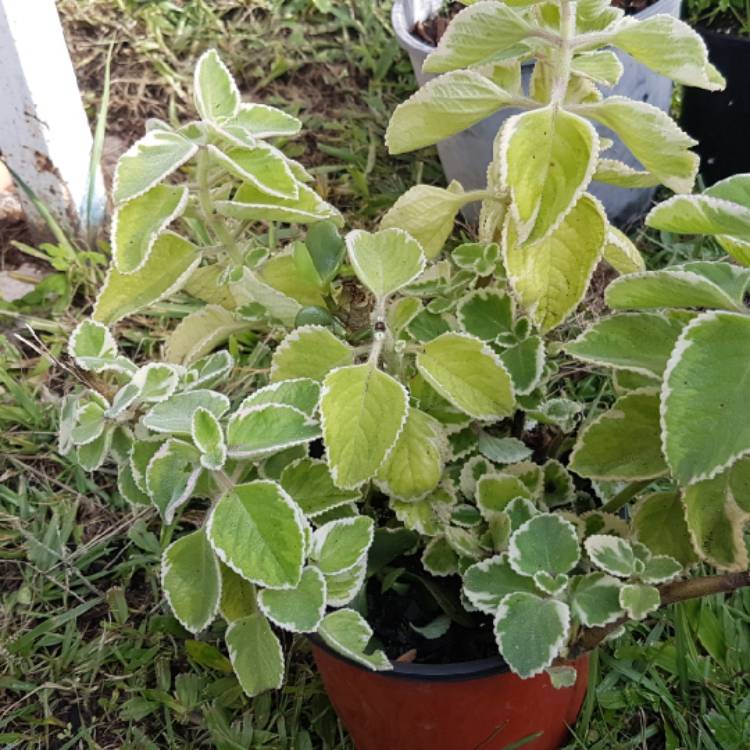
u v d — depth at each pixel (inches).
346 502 21.5
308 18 54.4
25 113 40.4
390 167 47.6
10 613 32.7
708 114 43.9
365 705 23.8
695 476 17.0
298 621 19.1
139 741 29.3
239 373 37.1
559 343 24.6
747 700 28.4
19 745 30.0
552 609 19.4
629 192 42.5
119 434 22.1
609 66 22.1
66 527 34.5
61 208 43.5
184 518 33.8
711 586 19.6
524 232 18.9
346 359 21.8
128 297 24.2
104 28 53.2
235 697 29.6
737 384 17.2
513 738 24.2
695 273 19.0
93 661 31.2
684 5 45.7
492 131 38.3
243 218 23.1
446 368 21.6
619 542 20.1
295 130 23.2
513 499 21.8
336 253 21.9
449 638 22.8
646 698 28.7
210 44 52.9
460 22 21.0
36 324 40.6
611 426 20.9
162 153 21.0
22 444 37.0
